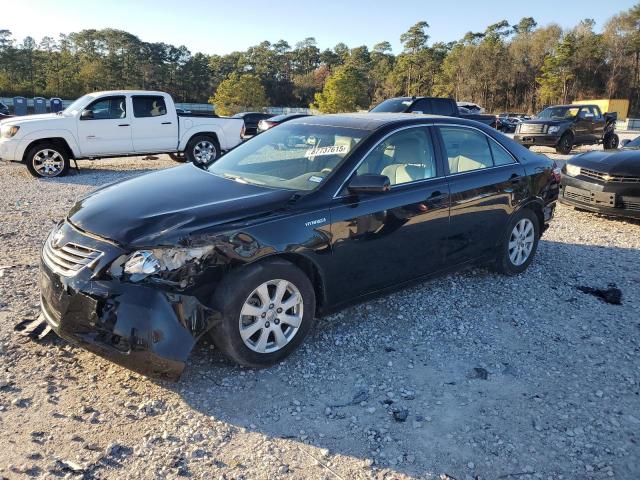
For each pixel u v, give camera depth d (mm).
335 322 4180
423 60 110000
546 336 4070
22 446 2650
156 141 12953
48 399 3045
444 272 4543
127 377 3301
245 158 4430
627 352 3840
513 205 4980
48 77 100312
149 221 3146
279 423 2928
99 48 117875
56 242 3309
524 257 5336
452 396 3238
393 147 4129
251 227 3236
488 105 99500
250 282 3205
